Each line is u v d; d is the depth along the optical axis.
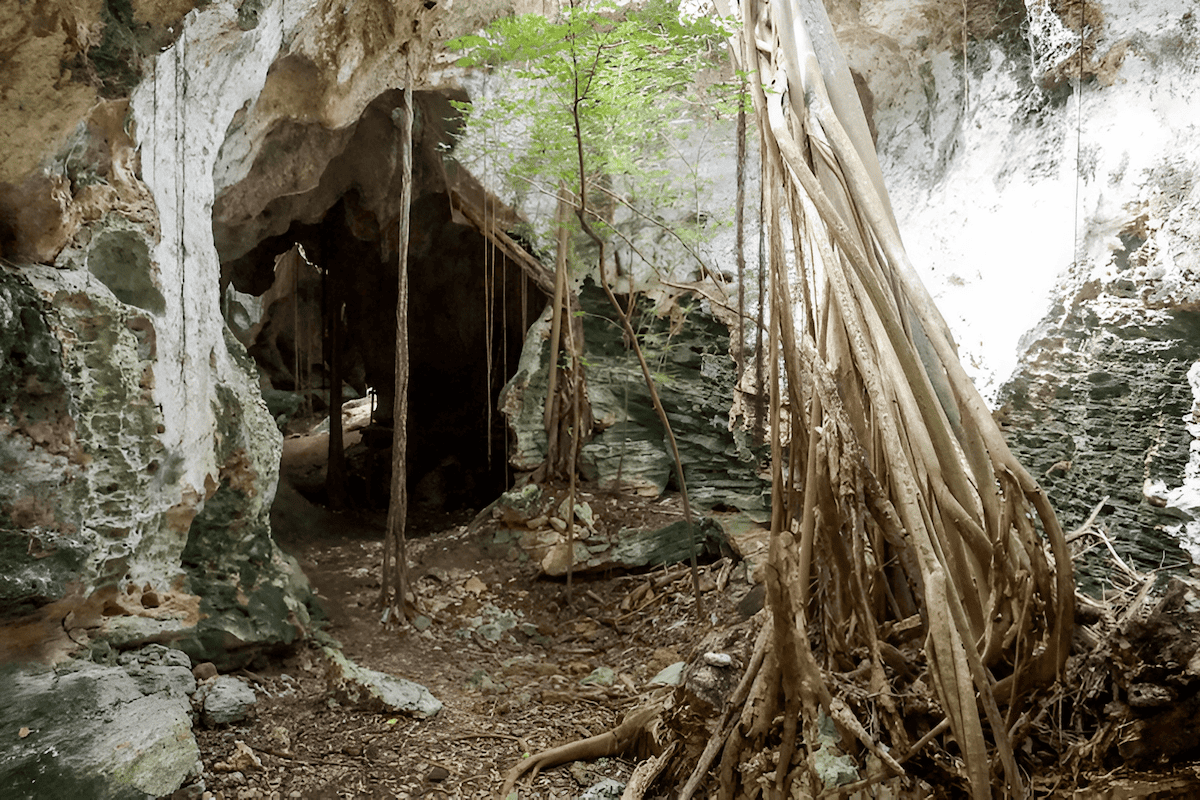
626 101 6.36
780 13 4.43
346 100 7.36
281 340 17.39
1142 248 4.68
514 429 8.65
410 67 7.11
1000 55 5.85
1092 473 4.84
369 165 9.29
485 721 5.25
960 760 3.33
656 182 8.08
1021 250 5.54
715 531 7.80
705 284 8.35
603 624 7.11
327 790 4.28
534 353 8.83
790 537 3.47
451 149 8.48
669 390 8.76
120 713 4.08
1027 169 5.59
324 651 5.90
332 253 11.86
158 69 5.04
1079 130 5.15
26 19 3.93
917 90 6.68
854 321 3.66
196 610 5.31
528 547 7.93
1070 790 3.12
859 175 4.03
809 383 4.18
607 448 8.66
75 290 4.51
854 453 3.64
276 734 4.76
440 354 12.12
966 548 3.61
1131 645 3.00
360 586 7.45
